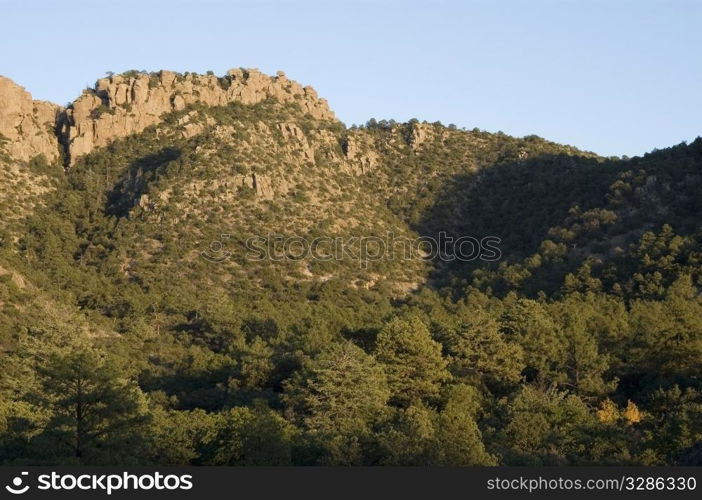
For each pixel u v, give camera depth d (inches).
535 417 2132.1
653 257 4188.0
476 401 2518.5
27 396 1863.9
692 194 4891.7
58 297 4109.3
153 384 3078.2
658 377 2795.3
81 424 1820.9
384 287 5093.5
